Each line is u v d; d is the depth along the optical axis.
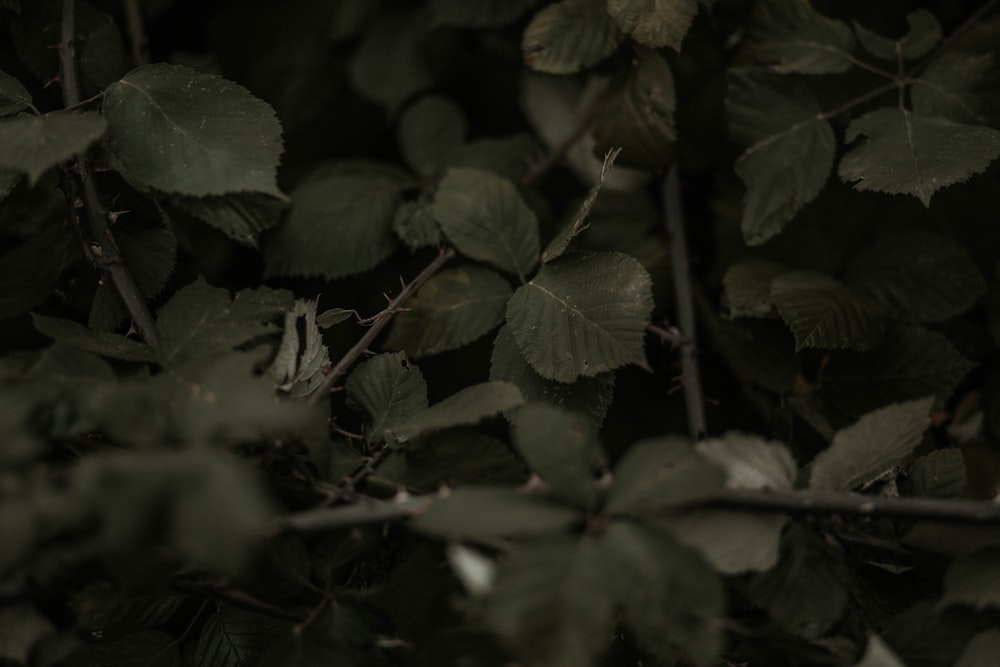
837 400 0.92
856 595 0.80
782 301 0.91
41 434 0.74
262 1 1.12
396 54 1.10
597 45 0.93
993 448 0.92
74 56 0.89
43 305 0.92
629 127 0.95
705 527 0.77
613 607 0.75
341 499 0.78
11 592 0.75
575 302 0.85
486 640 0.75
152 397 0.74
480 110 1.11
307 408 0.74
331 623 0.78
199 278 0.81
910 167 0.89
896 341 0.92
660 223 1.03
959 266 0.93
